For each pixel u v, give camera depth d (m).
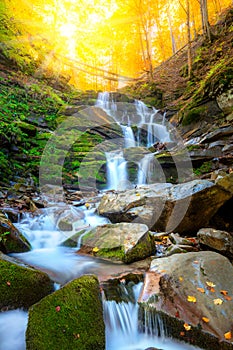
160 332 2.03
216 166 6.55
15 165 6.92
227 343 1.75
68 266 2.87
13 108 9.64
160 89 15.33
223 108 8.97
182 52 20.00
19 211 4.41
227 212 4.37
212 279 2.31
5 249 2.97
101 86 23.48
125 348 2.01
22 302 2.08
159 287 2.25
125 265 2.90
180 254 2.76
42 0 15.38
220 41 13.98
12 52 12.46
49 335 1.64
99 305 1.96
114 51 23.39
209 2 22.09
